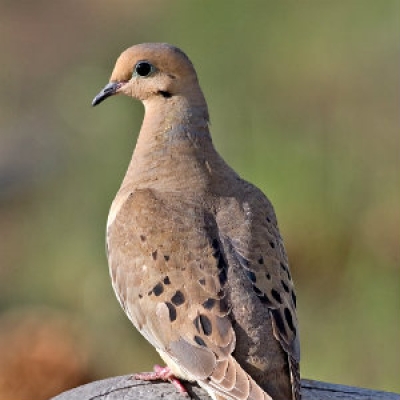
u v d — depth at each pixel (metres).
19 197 20.50
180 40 15.97
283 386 9.12
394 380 14.47
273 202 15.03
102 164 16.59
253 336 9.13
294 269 15.13
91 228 16.48
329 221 15.00
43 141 21.84
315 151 15.10
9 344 14.95
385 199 15.03
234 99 15.38
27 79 25.36
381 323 14.70
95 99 10.89
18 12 28.92
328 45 15.52
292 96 15.38
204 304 9.30
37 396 14.48
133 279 9.77
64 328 15.48
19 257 18.27
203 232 9.66
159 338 9.52
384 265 14.93
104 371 15.52
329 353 14.76
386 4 15.42
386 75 15.38
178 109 10.59
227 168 10.45
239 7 15.79
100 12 26.36
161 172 10.35
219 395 9.07
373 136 15.26
